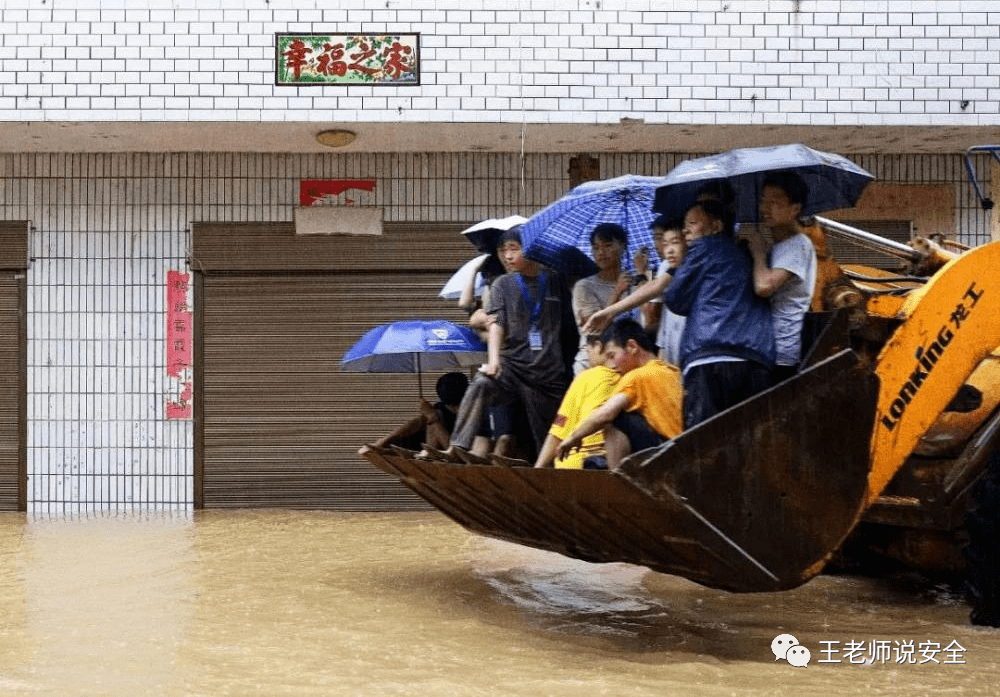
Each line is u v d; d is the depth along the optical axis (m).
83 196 12.52
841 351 5.84
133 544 9.68
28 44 11.32
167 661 5.49
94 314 12.50
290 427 12.59
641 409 6.20
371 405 12.59
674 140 12.26
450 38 11.47
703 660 5.64
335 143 12.20
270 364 12.59
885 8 11.66
